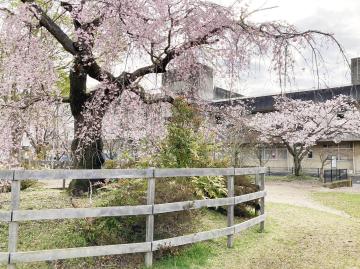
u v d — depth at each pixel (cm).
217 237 599
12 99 805
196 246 584
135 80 839
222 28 727
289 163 3253
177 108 809
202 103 918
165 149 753
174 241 510
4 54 731
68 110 1078
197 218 678
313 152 3158
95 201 660
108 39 706
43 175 423
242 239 670
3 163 767
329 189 1809
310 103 2216
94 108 845
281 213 965
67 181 1561
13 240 409
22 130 819
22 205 751
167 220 546
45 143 988
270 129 2291
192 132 822
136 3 680
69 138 1102
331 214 995
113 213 458
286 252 605
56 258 423
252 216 855
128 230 533
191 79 859
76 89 879
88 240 533
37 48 730
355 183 2286
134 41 711
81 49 775
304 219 896
